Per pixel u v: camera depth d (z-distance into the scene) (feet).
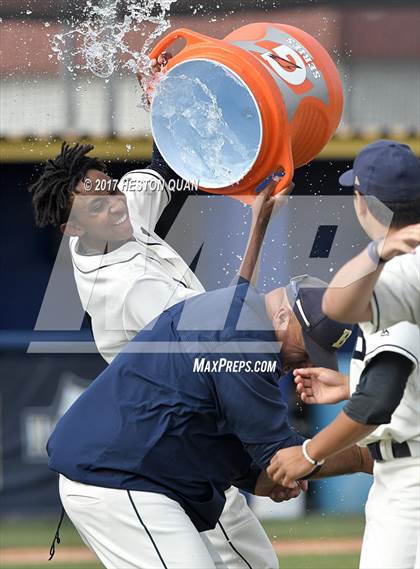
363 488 102.99
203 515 41.93
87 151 46.24
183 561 39.29
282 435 39.81
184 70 42.34
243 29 44.34
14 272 125.59
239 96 42.14
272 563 49.06
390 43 117.80
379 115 117.80
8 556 88.74
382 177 36.55
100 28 52.42
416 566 37.96
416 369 38.22
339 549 87.71
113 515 39.93
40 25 100.42
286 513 101.71
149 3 52.47
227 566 48.24
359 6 116.88
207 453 40.78
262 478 43.06
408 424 38.63
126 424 40.11
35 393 107.96
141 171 47.98
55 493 107.65
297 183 102.78
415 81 117.91
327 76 43.01
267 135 40.37
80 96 105.70
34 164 115.65
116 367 41.24
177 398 39.96
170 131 43.73
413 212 36.65
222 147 42.73
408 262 36.63
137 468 39.96
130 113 98.73
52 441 41.75
